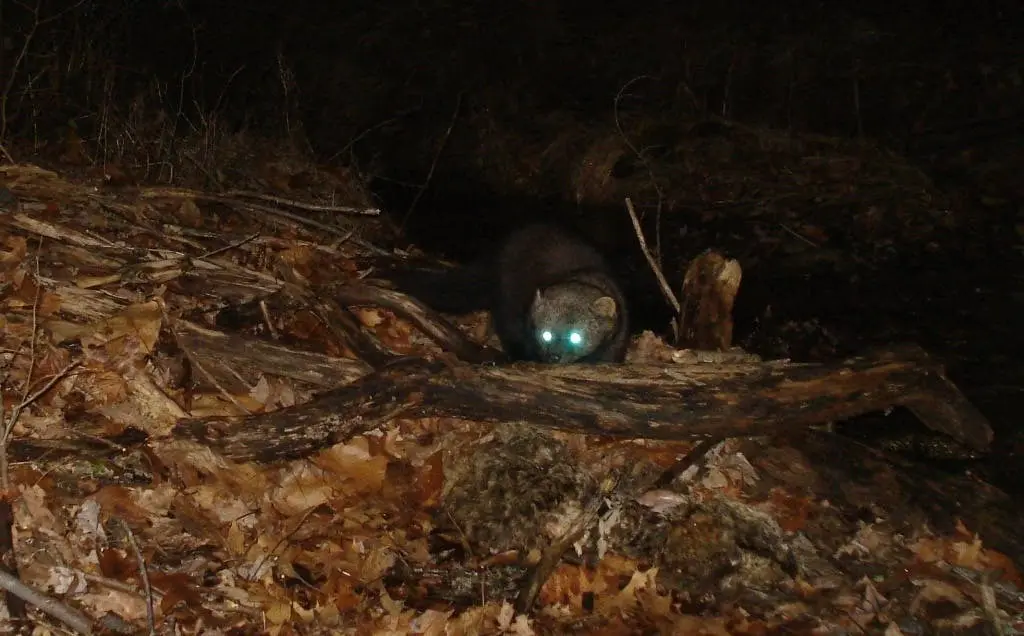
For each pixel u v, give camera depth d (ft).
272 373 4.32
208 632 3.31
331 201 6.81
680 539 4.05
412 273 5.99
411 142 9.98
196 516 3.70
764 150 9.73
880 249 7.97
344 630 3.46
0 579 3.06
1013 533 4.40
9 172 5.19
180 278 4.66
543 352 5.54
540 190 9.36
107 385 3.96
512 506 4.06
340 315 4.61
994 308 6.93
